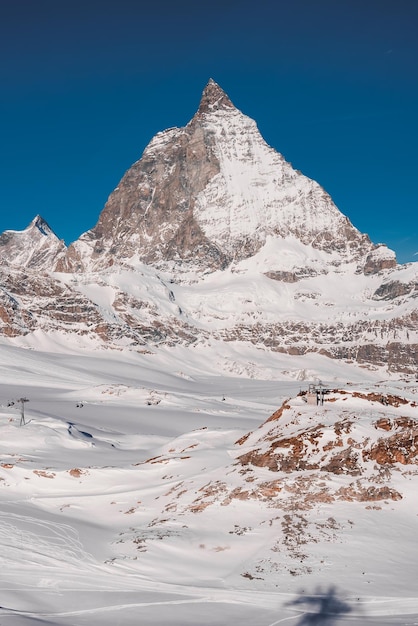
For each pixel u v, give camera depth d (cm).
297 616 3300
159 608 3431
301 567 3972
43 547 4462
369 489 4912
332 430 5678
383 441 5412
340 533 4400
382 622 3200
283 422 6397
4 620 3178
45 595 3628
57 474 6344
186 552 4312
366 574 3866
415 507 4712
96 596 3616
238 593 3650
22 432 8356
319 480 5088
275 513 4781
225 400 18788
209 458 6172
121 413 14312
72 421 11544
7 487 6238
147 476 6116
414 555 4112
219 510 4934
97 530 4897
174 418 13950
